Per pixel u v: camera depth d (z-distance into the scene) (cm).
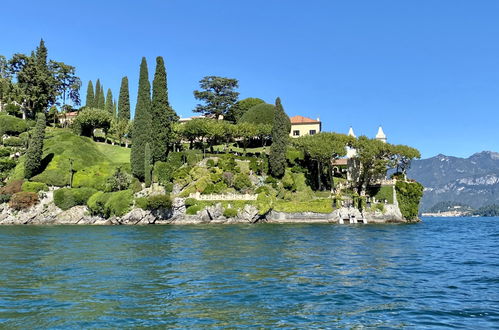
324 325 1502
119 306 1725
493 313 1650
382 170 8919
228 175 9012
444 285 2172
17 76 12381
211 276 2362
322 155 8900
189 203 8156
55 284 2133
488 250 3775
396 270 2619
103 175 9144
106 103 15288
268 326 1487
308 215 8512
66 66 13525
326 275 2420
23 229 6381
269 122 12294
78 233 5466
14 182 8625
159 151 9344
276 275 2406
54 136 10819
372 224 8200
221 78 13262
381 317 1599
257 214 8231
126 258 3052
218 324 1505
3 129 10994
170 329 1448
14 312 1636
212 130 10456
